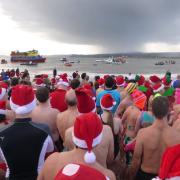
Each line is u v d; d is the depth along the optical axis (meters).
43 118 5.29
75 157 3.12
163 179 2.21
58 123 5.25
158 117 4.25
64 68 127.19
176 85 9.29
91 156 2.98
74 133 3.09
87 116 3.08
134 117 5.94
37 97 5.34
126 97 6.88
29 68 120.12
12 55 145.88
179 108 5.96
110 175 3.12
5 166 3.94
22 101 3.85
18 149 3.77
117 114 6.89
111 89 7.34
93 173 1.95
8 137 3.81
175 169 2.18
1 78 15.80
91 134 2.99
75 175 1.91
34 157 3.80
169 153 2.23
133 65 170.50
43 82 12.01
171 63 186.62
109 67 144.50
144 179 4.37
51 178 3.21
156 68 136.75
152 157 4.30
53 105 6.48
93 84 13.31
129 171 4.64
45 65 155.50
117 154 6.18
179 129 5.04
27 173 3.82
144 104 6.02
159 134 4.24
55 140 5.41
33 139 3.82
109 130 4.12
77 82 7.26
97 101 7.28
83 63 199.25
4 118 4.94
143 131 4.38
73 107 5.21
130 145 5.73
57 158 3.23
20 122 3.89
